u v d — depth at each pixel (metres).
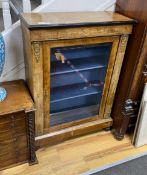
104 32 1.28
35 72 1.23
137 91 1.56
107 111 1.72
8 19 1.39
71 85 1.64
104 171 1.49
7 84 1.46
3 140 1.29
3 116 1.19
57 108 1.66
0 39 1.12
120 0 1.48
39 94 1.33
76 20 1.24
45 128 1.52
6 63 1.51
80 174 1.46
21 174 1.43
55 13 1.41
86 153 1.63
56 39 1.17
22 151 1.42
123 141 1.75
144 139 1.69
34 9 1.45
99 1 1.57
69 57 1.46
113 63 1.47
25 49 1.36
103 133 1.82
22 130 1.31
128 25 1.32
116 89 1.65
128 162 1.57
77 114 1.68
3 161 1.39
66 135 1.62
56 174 1.45
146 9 1.24
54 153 1.61
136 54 1.39
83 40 1.27
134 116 1.68
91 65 1.52
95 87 1.68
